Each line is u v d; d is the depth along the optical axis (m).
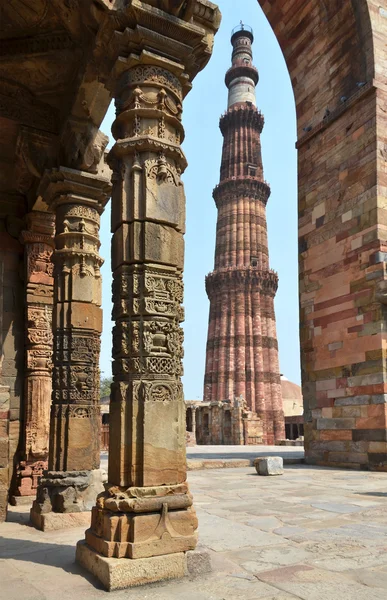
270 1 17.80
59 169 7.12
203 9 5.24
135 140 4.73
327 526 5.95
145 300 4.48
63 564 4.39
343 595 3.62
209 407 40.12
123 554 3.92
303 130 16.88
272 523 6.13
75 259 7.11
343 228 14.54
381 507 7.22
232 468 14.20
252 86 64.19
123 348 4.46
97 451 6.86
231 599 3.54
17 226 9.57
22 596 3.58
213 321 56.38
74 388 6.73
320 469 13.27
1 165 9.22
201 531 5.70
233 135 61.69
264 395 52.03
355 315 13.76
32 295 9.19
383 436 12.45
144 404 4.29
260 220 58.53
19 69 7.34
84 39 6.00
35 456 8.71
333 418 14.18
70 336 6.87
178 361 4.60
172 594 3.63
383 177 13.63
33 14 6.55
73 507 6.25
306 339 15.60
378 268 13.11
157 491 4.16
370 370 13.05
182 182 4.94
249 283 55.50
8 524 6.42
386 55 14.44
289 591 3.71
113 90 5.36
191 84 5.26
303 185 16.56
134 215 4.64
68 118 7.18
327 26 15.95
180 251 4.79
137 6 4.70
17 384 9.07
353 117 14.67
